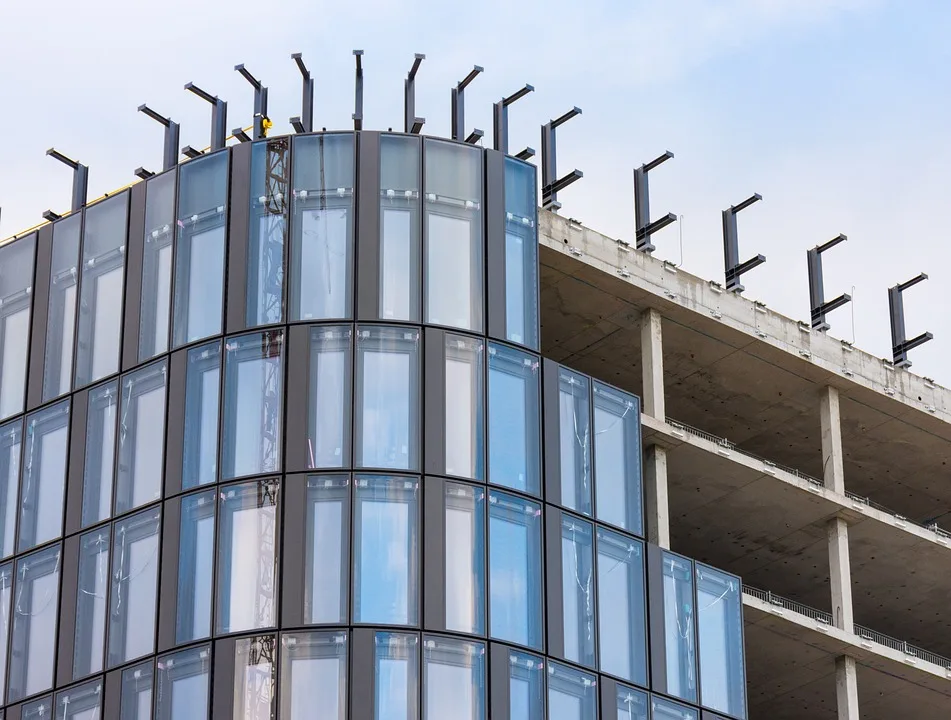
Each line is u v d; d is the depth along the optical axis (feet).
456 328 196.44
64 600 196.24
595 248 224.12
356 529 186.09
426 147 202.59
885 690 241.35
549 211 222.48
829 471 237.86
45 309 211.41
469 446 192.75
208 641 184.55
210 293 199.00
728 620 209.36
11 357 211.61
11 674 196.65
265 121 216.74
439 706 181.78
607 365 240.32
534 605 191.31
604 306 229.04
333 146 201.57
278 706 180.04
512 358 199.00
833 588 234.79
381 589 184.34
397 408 191.72
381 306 195.11
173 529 190.90
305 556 185.16
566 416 201.98
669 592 205.57
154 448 196.34
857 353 242.37
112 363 203.62
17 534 202.49
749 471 228.84
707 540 244.42
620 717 194.59
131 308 204.23
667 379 240.73
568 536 197.26
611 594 199.62
